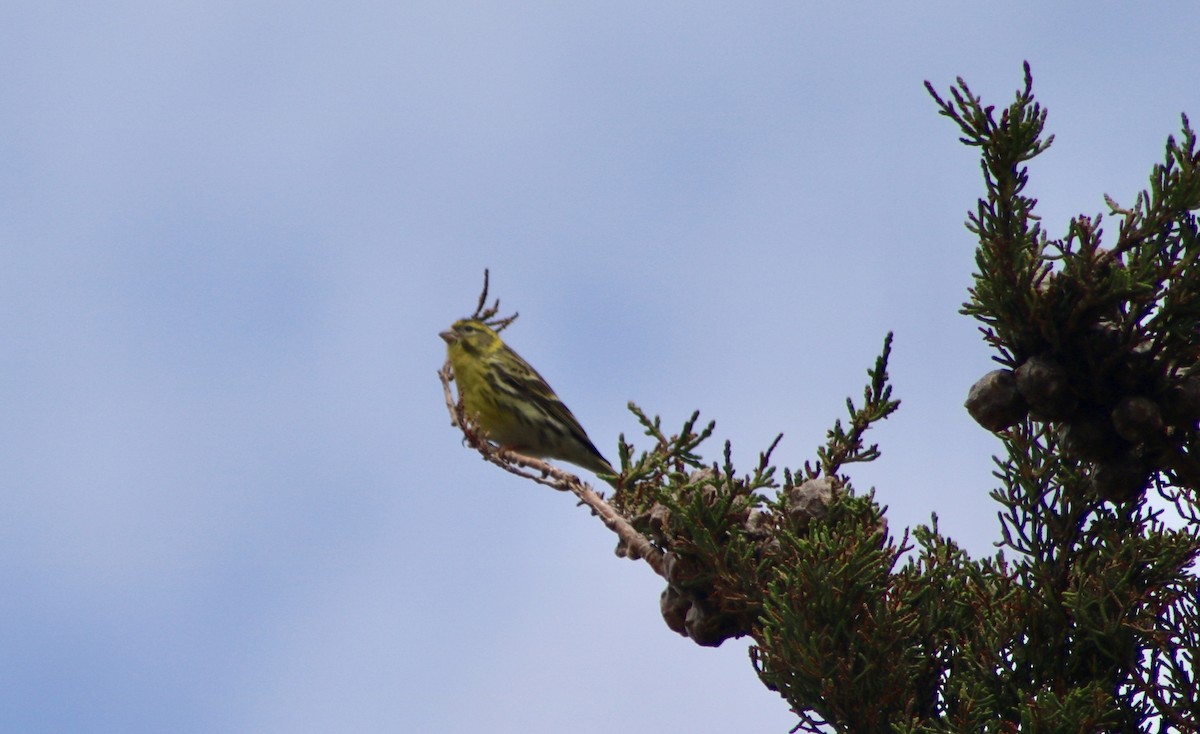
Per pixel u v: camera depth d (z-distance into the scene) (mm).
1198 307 6738
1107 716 7016
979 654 7480
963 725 6934
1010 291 6965
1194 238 6832
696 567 8039
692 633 8172
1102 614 7246
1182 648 7230
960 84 6992
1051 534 7816
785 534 7730
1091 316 6922
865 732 7316
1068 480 7762
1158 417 6762
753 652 7891
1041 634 7559
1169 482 7418
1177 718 7074
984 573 7879
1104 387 6969
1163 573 7426
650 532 8531
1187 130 6879
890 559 7617
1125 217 6996
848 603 7344
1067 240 6910
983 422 7223
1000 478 7992
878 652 7273
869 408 8555
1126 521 7656
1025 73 6914
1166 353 6883
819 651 7328
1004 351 7344
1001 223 6957
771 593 7438
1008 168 6910
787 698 7629
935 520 8227
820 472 8594
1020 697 7008
